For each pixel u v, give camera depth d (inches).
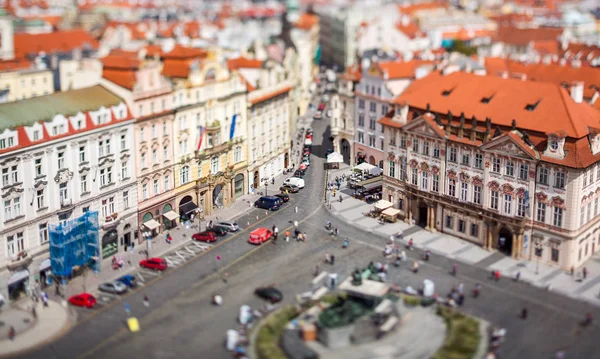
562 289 5265.8
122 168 6048.2
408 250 5930.1
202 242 6151.6
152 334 4707.2
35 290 5433.1
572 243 5526.6
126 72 6107.3
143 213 6284.5
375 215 6628.9
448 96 6446.9
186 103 6555.1
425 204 6397.6
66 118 5570.9
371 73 7701.8
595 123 5767.7
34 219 5408.5
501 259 5782.5
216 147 6820.9
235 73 7071.9
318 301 5029.5
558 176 5497.1
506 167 5772.6
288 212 6771.7
